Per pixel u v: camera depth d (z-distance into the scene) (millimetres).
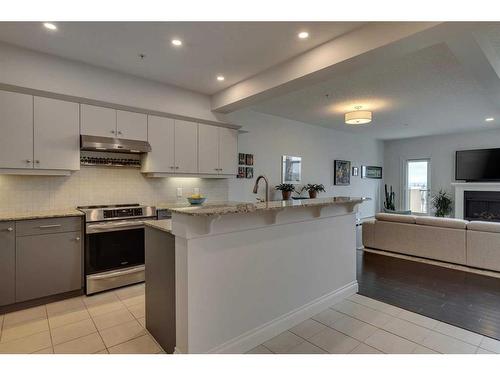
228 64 3154
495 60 2979
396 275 3686
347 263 3113
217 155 4371
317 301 2738
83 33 2516
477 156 7016
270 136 5633
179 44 2709
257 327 2234
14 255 2707
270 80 3260
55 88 2967
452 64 3238
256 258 2234
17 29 2453
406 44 2238
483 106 4895
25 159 2852
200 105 4105
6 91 2754
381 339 2236
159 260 2170
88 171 3564
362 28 2387
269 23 2355
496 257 3695
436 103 4730
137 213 3465
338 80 3721
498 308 2750
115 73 3344
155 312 2236
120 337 2285
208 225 1866
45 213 3002
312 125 6539
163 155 3791
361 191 8039
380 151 8727
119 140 3396
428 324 2461
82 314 2668
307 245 2664
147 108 3588
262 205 2223
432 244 4250
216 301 1979
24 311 2721
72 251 3023
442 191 7762
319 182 6746
